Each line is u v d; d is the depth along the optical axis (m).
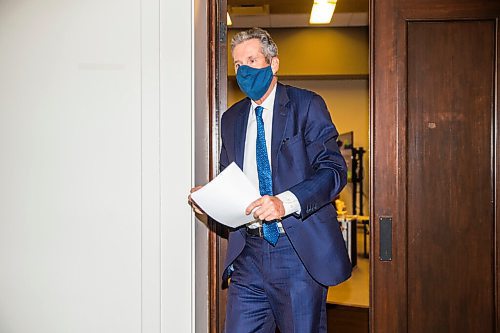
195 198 1.87
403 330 2.52
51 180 2.22
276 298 2.09
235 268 2.21
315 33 7.29
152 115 2.18
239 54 2.07
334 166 2.03
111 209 2.21
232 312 2.18
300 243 2.01
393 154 2.52
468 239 2.50
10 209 2.24
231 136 2.23
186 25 2.16
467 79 2.50
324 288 2.10
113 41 2.19
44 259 2.23
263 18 6.78
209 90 2.50
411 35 2.52
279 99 2.11
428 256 2.52
